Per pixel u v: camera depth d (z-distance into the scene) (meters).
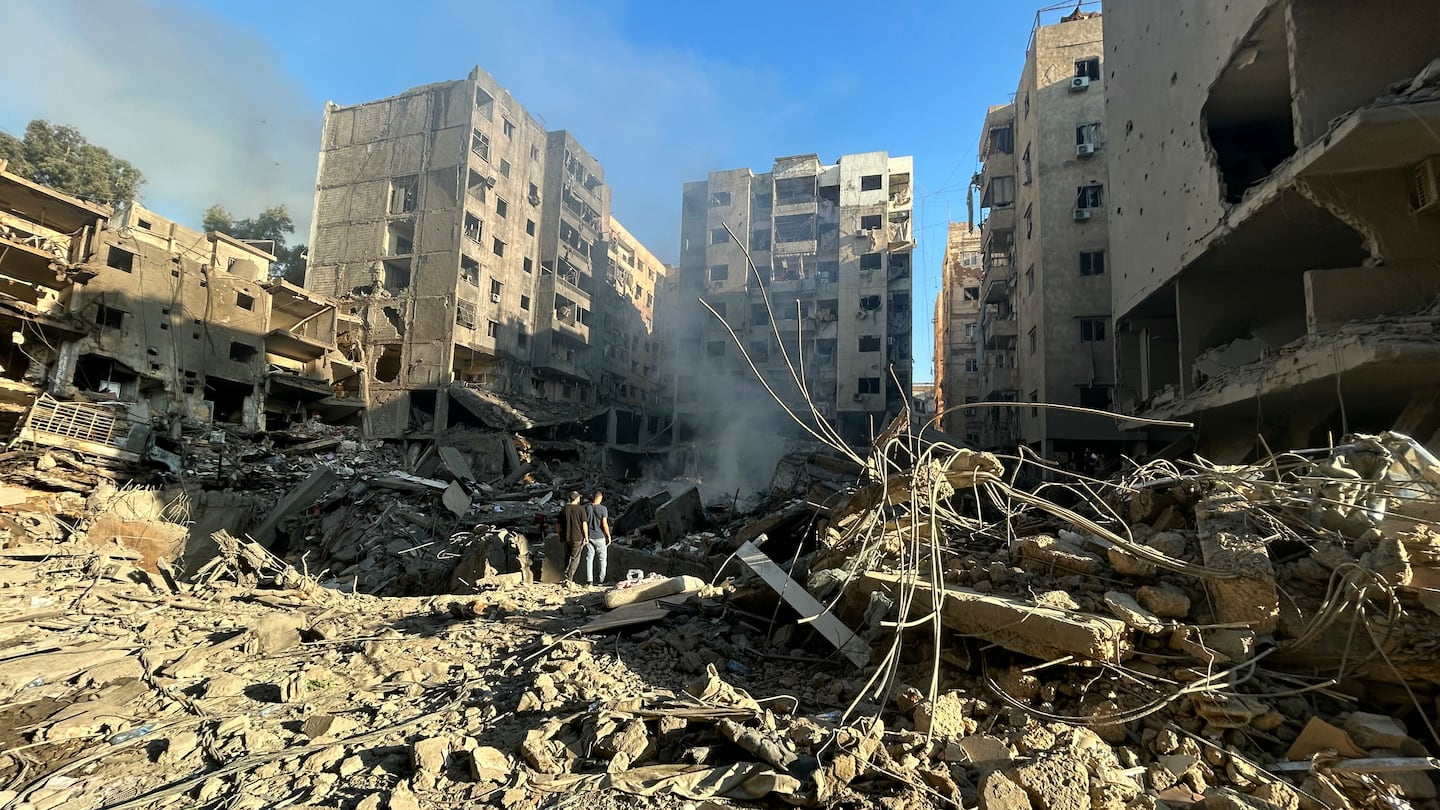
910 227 46.91
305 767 3.23
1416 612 3.28
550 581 11.02
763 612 5.75
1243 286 13.12
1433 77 7.86
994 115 30.88
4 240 20.83
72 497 13.47
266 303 30.28
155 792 3.05
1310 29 9.44
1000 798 2.62
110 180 30.48
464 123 37.50
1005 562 4.83
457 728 3.71
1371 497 3.89
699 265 49.75
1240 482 4.36
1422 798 2.67
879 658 4.30
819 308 46.09
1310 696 3.33
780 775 2.86
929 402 63.81
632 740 3.22
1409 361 7.87
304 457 26.23
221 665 5.05
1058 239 23.70
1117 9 16.94
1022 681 3.60
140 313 24.73
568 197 47.84
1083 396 22.52
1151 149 14.59
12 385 20.05
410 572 15.23
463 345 36.69
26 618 6.38
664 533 15.12
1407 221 8.94
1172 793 2.79
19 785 3.13
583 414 41.44
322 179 39.94
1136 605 3.79
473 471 31.50
